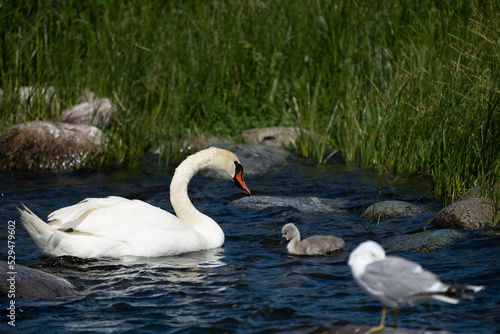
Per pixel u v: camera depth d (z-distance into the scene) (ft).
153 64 54.75
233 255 28.17
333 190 39.96
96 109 50.60
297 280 24.02
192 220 30.27
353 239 30.04
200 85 55.57
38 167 47.24
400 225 31.71
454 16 47.80
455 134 36.47
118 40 55.62
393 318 19.98
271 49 57.88
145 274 25.31
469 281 22.77
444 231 28.30
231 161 32.32
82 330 19.77
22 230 32.24
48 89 52.16
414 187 39.24
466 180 35.04
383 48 51.65
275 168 46.57
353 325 19.29
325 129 52.13
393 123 43.24
